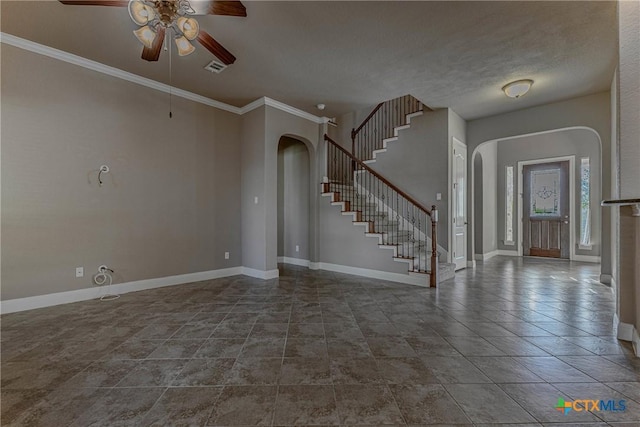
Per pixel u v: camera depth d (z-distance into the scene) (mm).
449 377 1867
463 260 5531
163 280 4121
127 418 1493
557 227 6812
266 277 4617
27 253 3080
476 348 2264
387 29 2822
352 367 1988
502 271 5293
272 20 2668
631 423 1454
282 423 1464
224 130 4832
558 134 6766
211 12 2246
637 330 2201
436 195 5105
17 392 1699
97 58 3396
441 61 3426
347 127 6781
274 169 4773
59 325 2693
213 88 4203
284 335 2498
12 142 2996
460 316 2967
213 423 1461
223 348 2258
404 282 4367
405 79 3891
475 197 6715
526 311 3119
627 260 2387
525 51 3219
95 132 3527
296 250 6129
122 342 2352
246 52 3225
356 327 2678
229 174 4895
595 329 2625
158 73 3754
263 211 4648
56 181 3254
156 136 4062
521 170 7273
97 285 3549
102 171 3578
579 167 6520
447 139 4980
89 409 1559
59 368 1959
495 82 3980
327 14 2596
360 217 5008
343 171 6668
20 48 3035
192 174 4441
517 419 1486
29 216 3094
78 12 2592
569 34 2904
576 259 6539
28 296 3090
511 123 5172
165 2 2061
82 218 3436
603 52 3229
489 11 2572
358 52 3229
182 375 1882
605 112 4285
